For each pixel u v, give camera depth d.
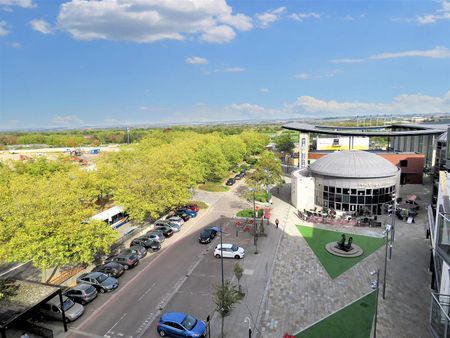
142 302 27.97
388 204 50.75
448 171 29.30
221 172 73.88
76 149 140.75
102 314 26.36
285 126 86.50
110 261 34.03
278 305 26.89
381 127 93.19
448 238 19.20
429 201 57.34
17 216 29.06
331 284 30.08
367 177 49.44
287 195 65.50
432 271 29.41
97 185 54.84
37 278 33.38
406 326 23.84
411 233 42.50
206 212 54.62
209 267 34.16
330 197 52.81
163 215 52.09
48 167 65.50
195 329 22.97
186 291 29.55
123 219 49.50
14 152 118.12
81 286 28.36
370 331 23.41
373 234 42.50
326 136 118.19
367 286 29.52
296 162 98.12
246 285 30.17
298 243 40.06
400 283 29.94
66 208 30.58
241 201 61.72
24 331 24.33
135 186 44.72
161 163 52.22
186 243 40.94
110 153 86.00
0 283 25.52
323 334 23.20
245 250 38.31
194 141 91.81
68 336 23.72
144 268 34.38
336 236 42.09
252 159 113.06
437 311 17.00
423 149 82.31
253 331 23.72
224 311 22.52
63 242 28.56
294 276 31.70
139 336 23.69
